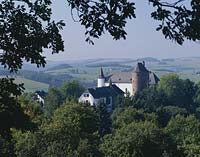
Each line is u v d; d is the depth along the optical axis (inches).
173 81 7568.9
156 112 5265.8
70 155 1926.7
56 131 2015.3
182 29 409.7
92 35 440.5
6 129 509.4
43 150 1898.4
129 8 417.7
